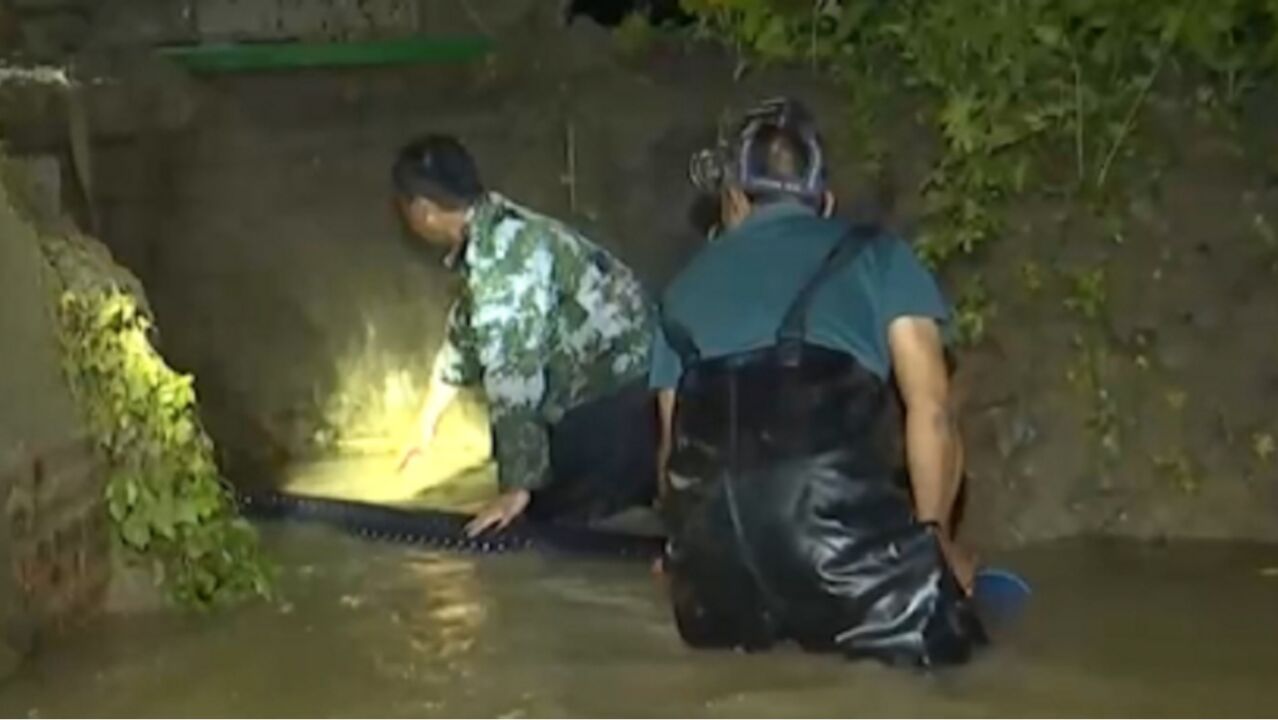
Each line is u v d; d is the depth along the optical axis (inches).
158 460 200.4
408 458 262.4
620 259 284.0
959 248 239.9
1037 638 183.5
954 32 245.4
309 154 295.0
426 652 183.5
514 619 195.9
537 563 221.3
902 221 249.4
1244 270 234.1
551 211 289.1
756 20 272.5
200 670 177.6
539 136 292.0
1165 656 177.3
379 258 294.0
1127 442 229.3
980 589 189.2
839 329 176.6
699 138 283.0
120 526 194.7
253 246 290.5
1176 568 210.8
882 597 173.8
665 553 202.8
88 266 204.8
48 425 182.4
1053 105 240.5
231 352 286.7
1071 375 232.7
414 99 296.0
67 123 273.3
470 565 221.0
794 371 176.1
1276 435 226.2
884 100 259.1
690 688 169.8
